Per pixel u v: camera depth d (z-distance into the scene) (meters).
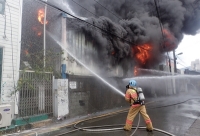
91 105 9.97
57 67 8.66
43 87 7.44
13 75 6.66
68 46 9.49
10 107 5.94
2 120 5.69
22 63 7.41
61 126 6.79
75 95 8.95
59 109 7.71
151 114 9.28
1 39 6.49
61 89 7.90
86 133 5.76
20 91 6.66
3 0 6.61
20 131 6.11
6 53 6.59
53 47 8.84
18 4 7.07
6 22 6.66
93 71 11.12
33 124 6.59
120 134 5.57
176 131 5.93
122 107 12.44
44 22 8.90
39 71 7.17
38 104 7.21
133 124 7.02
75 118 8.43
